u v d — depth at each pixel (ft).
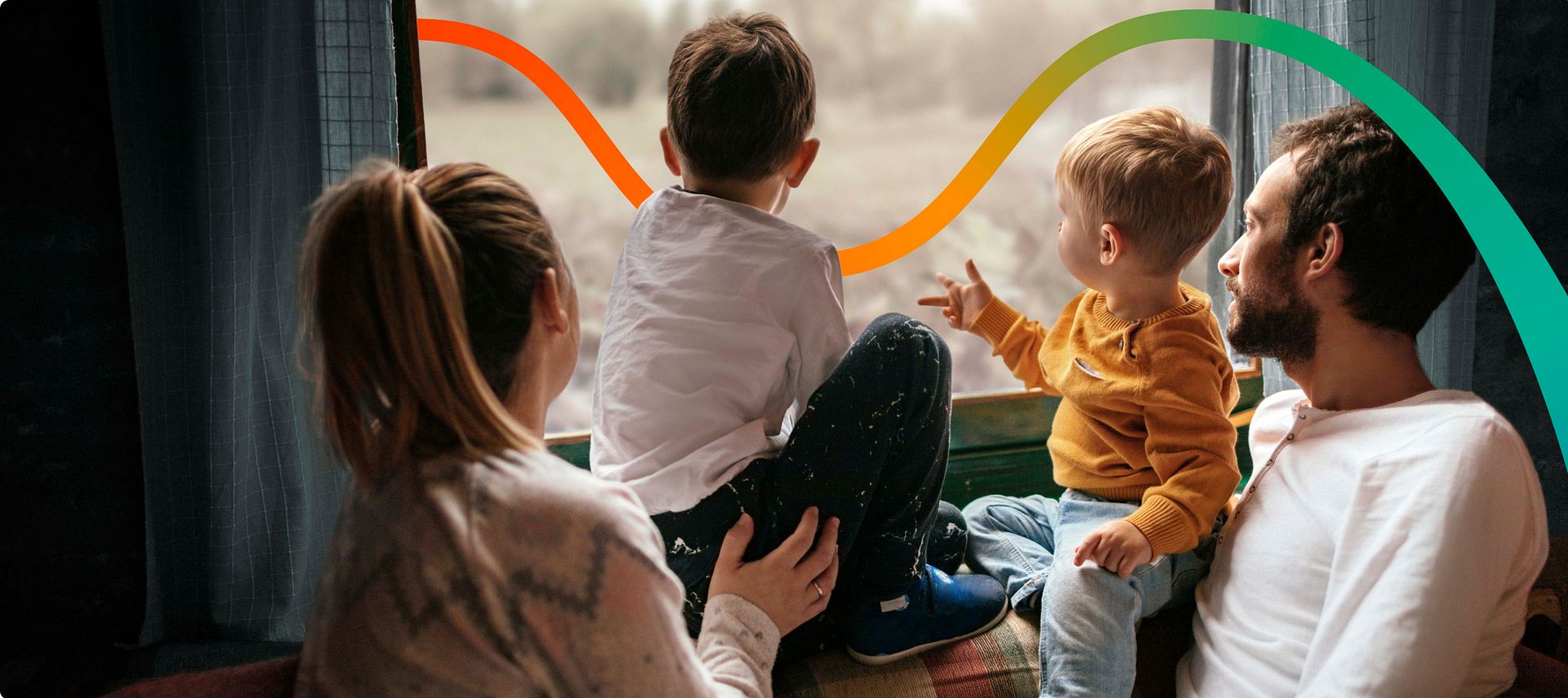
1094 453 4.41
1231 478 3.90
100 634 5.36
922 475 3.84
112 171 5.01
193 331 4.99
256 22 4.63
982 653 4.08
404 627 2.21
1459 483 3.11
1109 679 3.76
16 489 5.20
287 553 5.15
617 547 2.37
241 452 5.00
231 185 4.74
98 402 5.19
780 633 3.42
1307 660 3.28
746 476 3.60
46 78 4.87
